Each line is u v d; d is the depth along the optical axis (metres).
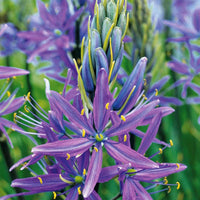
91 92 0.34
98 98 0.33
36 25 0.53
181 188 0.51
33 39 0.50
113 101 0.34
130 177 0.35
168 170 0.35
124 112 0.34
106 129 0.34
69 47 0.47
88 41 0.33
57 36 0.49
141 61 0.33
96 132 0.34
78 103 0.35
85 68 0.33
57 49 0.47
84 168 0.34
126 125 0.33
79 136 0.34
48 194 0.48
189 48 0.52
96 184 0.34
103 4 0.32
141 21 0.45
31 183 0.34
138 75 0.33
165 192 0.50
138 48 0.45
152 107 0.33
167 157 0.51
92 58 0.33
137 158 0.33
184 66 0.52
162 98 0.51
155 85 0.45
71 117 0.33
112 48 0.33
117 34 0.33
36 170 0.49
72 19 0.47
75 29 0.47
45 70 0.50
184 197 0.51
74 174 0.34
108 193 0.50
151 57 0.45
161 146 0.51
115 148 0.33
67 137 0.34
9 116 0.50
